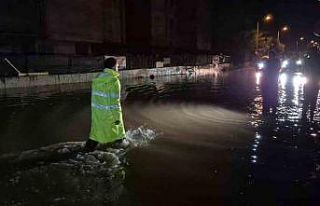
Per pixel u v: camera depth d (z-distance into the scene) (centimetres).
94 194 455
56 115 1012
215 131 825
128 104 1267
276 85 1190
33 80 1761
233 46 5794
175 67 2959
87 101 1299
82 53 2992
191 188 480
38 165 559
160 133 797
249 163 588
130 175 523
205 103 1288
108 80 629
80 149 643
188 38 5172
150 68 2662
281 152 653
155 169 551
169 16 4766
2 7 2398
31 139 733
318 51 1038
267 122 927
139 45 3994
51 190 466
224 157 619
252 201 442
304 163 591
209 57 3766
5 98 1324
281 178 522
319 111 1095
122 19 3741
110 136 644
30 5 2586
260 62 3522
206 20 5522
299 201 444
